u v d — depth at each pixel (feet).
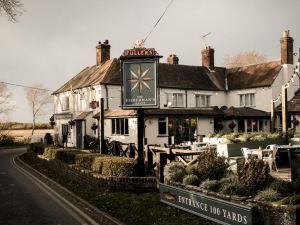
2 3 59.67
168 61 143.33
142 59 46.24
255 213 25.94
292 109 104.88
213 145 67.41
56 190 48.83
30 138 182.29
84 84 125.39
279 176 44.42
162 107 117.08
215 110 115.75
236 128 114.93
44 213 35.76
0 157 108.58
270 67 126.31
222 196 29.30
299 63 67.92
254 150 50.98
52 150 74.43
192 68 133.59
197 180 34.96
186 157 55.57
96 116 112.68
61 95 144.05
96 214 34.73
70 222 32.24
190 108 112.88
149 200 38.96
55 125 144.97
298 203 24.77
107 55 133.39
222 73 139.13
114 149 69.97
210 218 29.66
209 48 137.39
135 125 99.50
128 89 46.50
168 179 37.91
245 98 127.03
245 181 29.37
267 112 118.93
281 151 53.88
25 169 75.82
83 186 50.26
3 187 51.65
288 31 122.52
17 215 35.17
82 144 118.42
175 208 35.17
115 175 45.83
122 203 37.93
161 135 104.37
